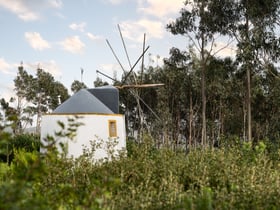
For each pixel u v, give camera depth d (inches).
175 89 1829.5
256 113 1595.7
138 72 1946.4
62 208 191.6
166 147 460.1
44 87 2155.5
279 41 1136.2
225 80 1566.2
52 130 684.1
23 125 1892.2
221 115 1795.0
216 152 472.7
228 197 242.5
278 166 387.2
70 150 648.4
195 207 214.1
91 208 156.4
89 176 329.7
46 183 259.3
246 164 398.0
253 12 1175.6
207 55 1453.0
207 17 1323.8
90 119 691.4
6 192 122.3
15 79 2119.8
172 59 1563.7
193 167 371.2
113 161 378.9
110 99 825.5
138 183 327.0
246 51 1163.9
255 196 244.8
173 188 276.7
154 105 2004.2
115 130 721.6
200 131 1913.1
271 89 1459.2
